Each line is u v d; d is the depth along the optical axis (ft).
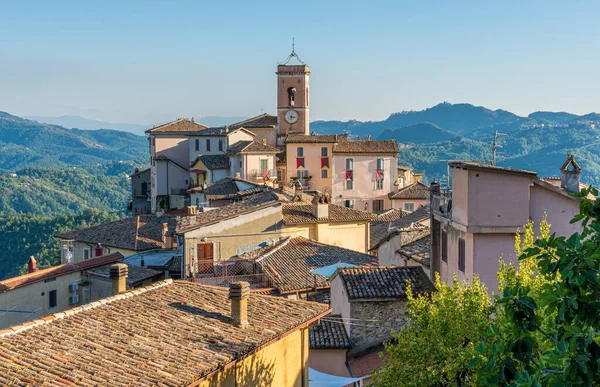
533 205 89.35
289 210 169.89
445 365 64.80
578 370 38.45
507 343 44.16
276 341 67.26
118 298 70.18
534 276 68.08
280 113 350.23
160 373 54.34
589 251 40.86
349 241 172.45
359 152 310.04
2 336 57.88
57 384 50.42
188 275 145.89
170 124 353.51
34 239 395.96
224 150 333.42
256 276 136.77
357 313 98.89
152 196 350.84
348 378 89.15
